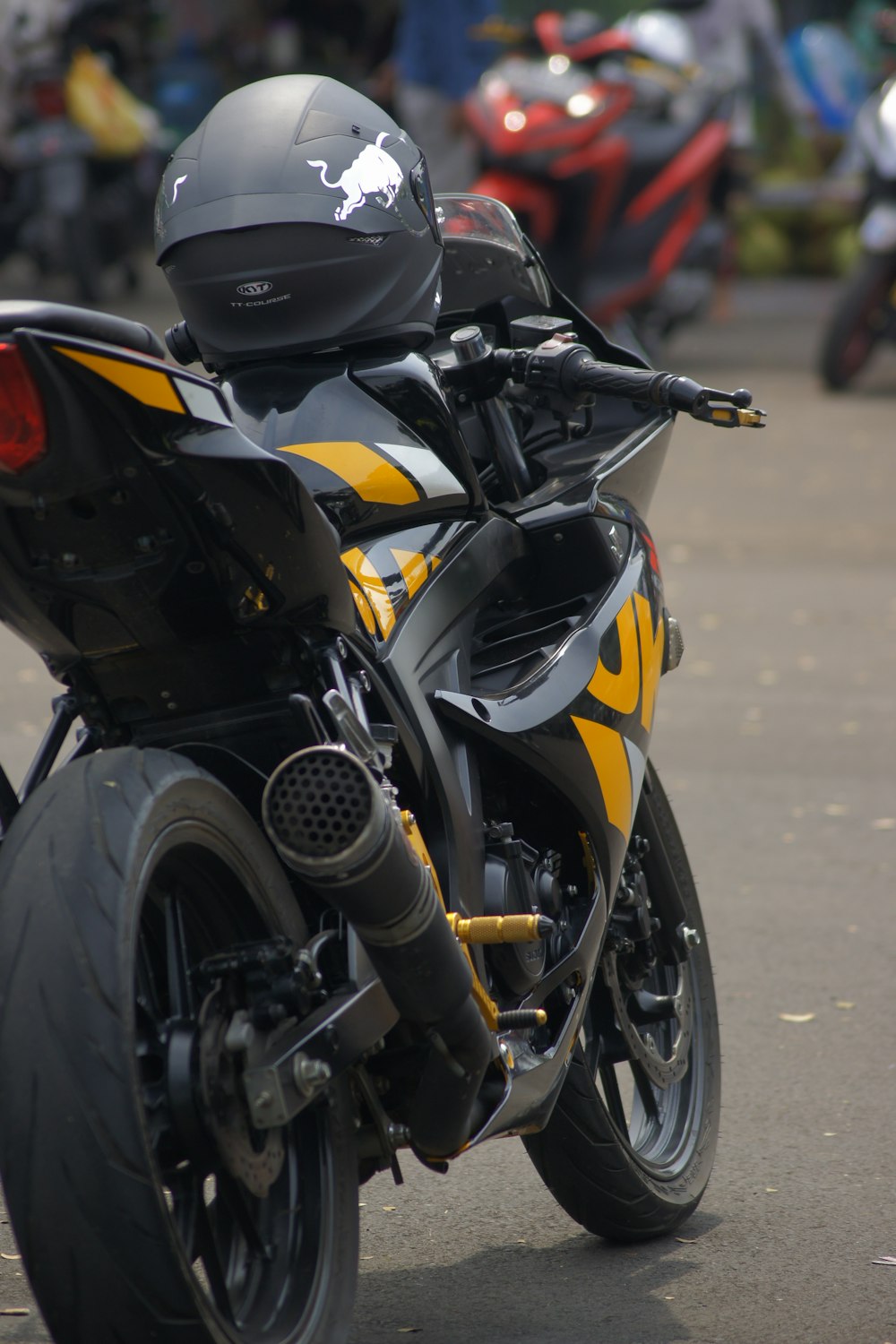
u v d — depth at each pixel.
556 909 6.30
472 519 6.45
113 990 4.64
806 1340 6.25
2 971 4.70
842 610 18.33
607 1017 7.24
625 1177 6.98
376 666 5.75
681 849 7.89
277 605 5.23
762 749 14.25
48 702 15.35
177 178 6.30
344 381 6.21
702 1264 6.92
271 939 5.27
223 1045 4.97
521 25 29.19
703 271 28.73
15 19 32.12
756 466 25.20
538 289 7.90
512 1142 8.29
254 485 4.95
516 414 7.55
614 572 7.00
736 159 28.84
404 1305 6.60
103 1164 4.57
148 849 4.84
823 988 9.83
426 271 6.43
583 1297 6.64
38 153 32.38
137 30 44.72
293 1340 5.17
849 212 46.47
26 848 4.83
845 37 52.06
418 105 31.91
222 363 6.42
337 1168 5.45
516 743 6.15
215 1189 5.48
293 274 6.14
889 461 25.36
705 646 17.11
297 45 50.78
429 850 5.87
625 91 27.45
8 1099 4.62
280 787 4.80
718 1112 7.79
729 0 35.41
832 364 29.30
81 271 32.97
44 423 4.61
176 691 5.47
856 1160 7.86
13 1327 6.27
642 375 6.62
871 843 12.24
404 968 5.14
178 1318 4.64
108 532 4.95
